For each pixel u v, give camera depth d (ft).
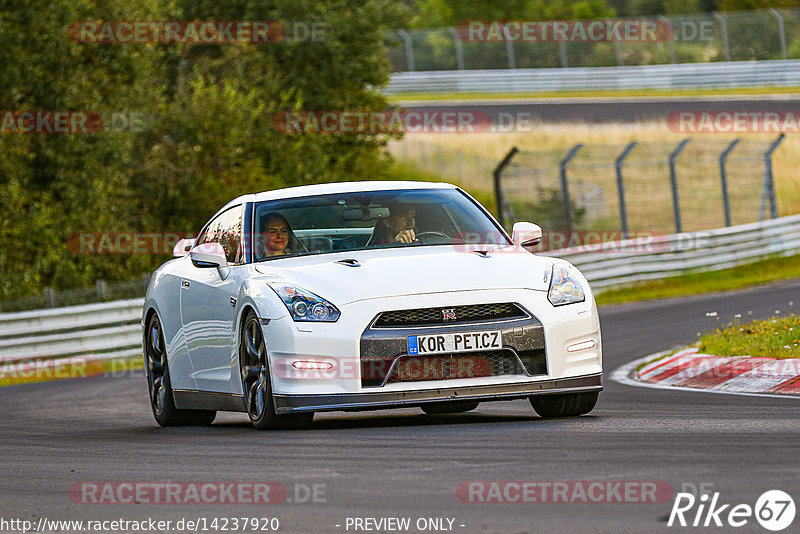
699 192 386.93
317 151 348.18
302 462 64.80
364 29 374.02
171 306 98.32
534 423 78.54
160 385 102.32
